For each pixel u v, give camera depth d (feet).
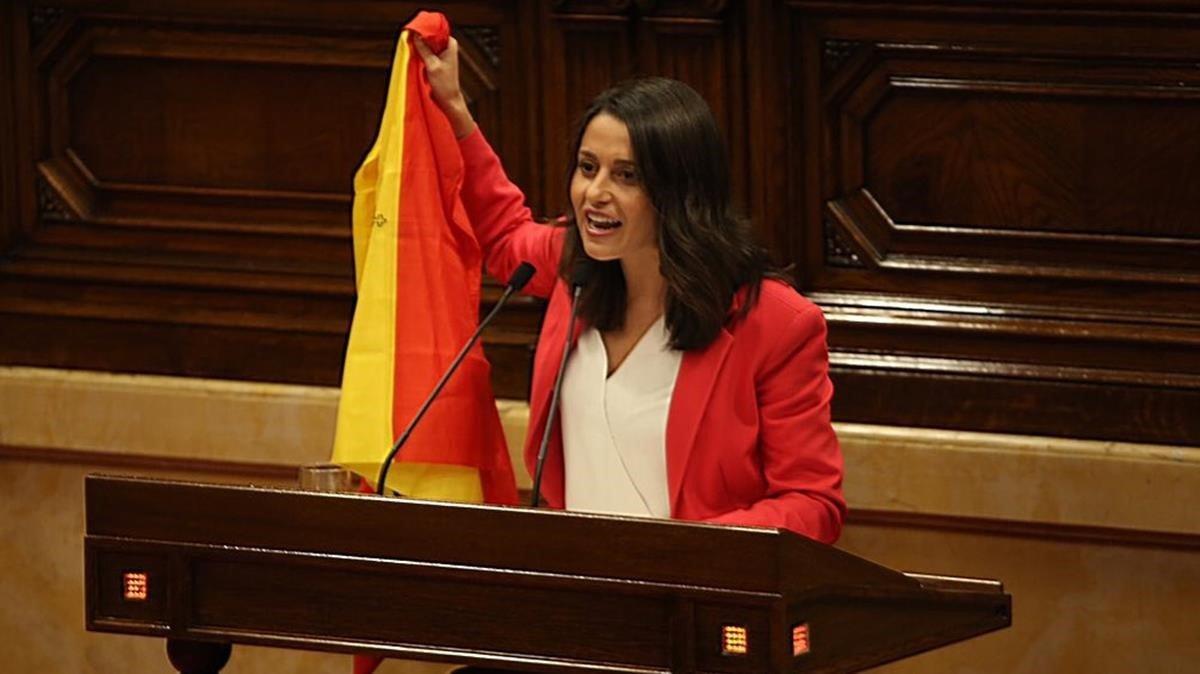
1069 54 51.26
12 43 59.98
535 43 55.52
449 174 45.52
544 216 55.88
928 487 52.70
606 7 54.29
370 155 45.85
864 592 35.73
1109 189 51.80
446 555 35.88
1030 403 52.37
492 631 35.68
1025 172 52.34
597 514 34.99
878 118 53.36
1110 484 51.34
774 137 53.72
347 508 36.52
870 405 53.52
